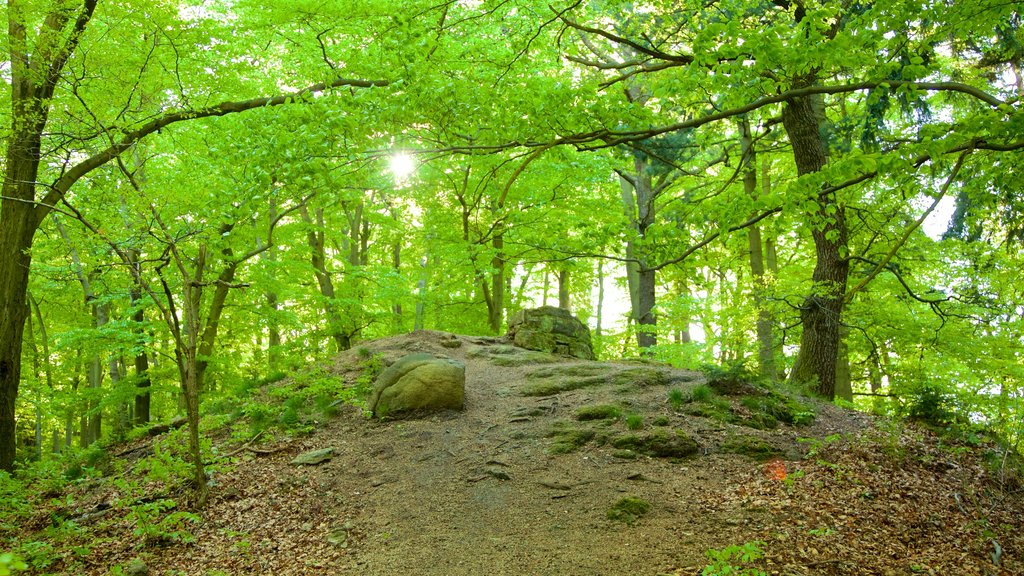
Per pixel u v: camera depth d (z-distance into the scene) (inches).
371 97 249.9
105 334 468.4
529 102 246.4
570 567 223.6
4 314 366.9
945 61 435.8
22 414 799.1
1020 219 346.0
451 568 232.1
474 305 794.8
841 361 607.8
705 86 243.8
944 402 379.2
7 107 381.7
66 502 322.7
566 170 567.5
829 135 454.6
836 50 204.8
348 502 297.6
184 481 325.7
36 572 246.1
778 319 494.6
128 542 272.1
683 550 227.6
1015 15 342.3
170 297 293.7
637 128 253.0
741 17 303.0
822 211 331.0
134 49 360.2
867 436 332.2
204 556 255.6
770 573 206.2
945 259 526.3
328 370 497.7
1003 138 195.2
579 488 286.8
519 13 344.5
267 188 263.3
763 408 363.3
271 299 689.6
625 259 325.4
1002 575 210.2
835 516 247.4
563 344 568.7
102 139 384.2
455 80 253.4
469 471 315.3
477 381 459.5
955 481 288.2
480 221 646.5
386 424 386.0
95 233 312.7
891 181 255.3
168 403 763.4
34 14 345.7
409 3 308.8
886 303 521.7
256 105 385.7
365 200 708.7
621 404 379.2
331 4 383.6
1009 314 522.9
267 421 398.6
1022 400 374.9
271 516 288.2
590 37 542.0
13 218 370.0
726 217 242.5
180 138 466.0
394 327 829.2
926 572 208.5
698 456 315.3
